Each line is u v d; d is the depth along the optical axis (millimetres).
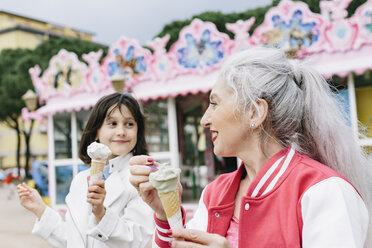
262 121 1313
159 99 7352
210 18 15555
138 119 2428
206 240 1108
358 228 1090
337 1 5363
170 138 7223
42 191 10055
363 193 1381
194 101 9539
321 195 1122
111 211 1858
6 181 13414
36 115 9109
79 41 20375
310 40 5531
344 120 1425
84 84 7926
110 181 2141
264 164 1317
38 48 20078
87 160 2494
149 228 2010
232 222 1415
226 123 1354
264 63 1363
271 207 1208
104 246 2012
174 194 1231
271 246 1159
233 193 1460
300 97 1354
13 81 18094
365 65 5113
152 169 1395
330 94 1423
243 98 1329
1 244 5703
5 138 35469
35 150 33812
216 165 9812
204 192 1616
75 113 8391
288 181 1218
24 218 8148
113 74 7402
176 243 1128
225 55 6227
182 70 6645
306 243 1107
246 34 5984
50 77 8500
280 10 5652
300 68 1393
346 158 1356
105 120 2363
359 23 5270
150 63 6957
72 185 2275
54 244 2199
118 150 2289
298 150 1312
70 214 2145
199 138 10922
